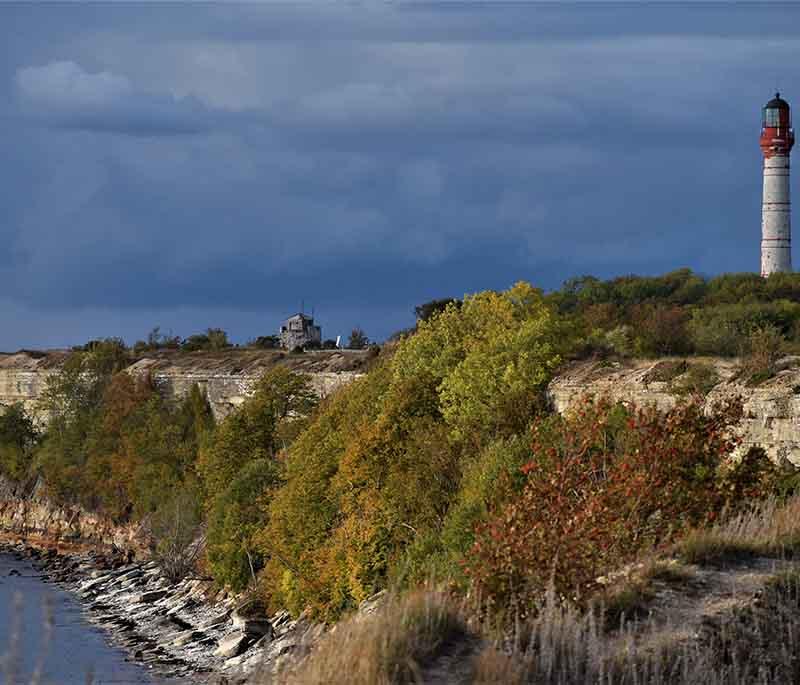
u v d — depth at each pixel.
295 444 108.88
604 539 32.53
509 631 27.39
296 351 180.50
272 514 98.62
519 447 65.75
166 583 126.94
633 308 115.44
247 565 108.06
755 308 100.88
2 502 188.75
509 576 29.56
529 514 32.53
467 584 31.45
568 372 91.00
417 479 81.81
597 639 26.62
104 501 165.62
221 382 165.62
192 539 132.12
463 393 89.25
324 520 93.69
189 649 92.56
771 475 43.22
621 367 89.94
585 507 33.06
